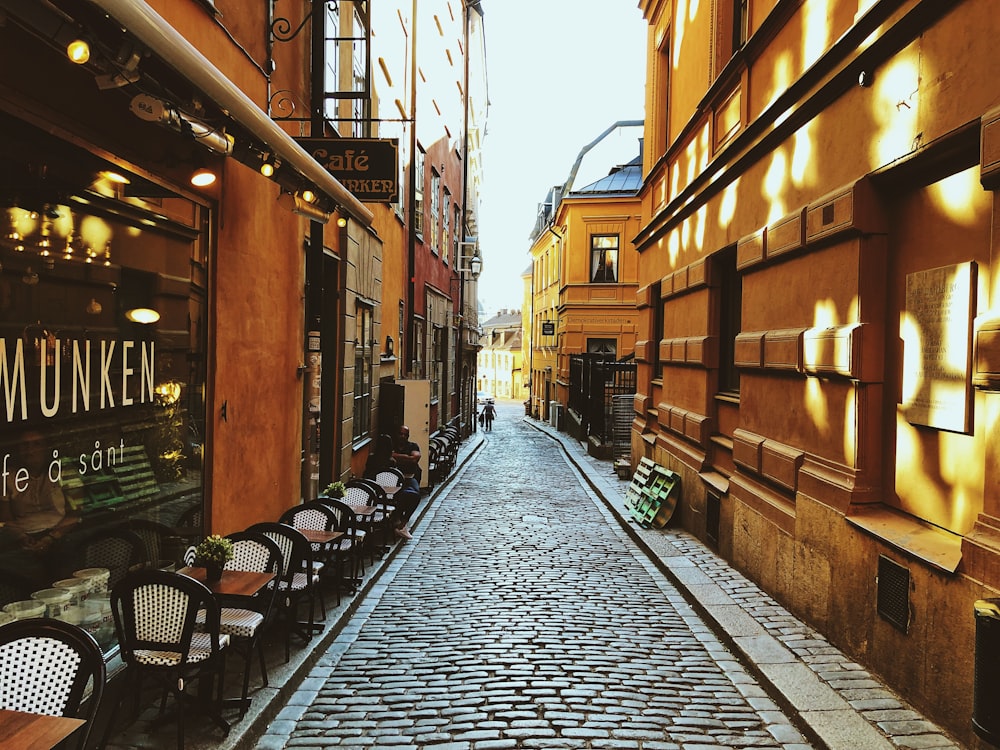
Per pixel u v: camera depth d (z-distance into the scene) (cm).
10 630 298
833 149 587
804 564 610
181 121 404
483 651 570
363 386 1200
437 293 2189
